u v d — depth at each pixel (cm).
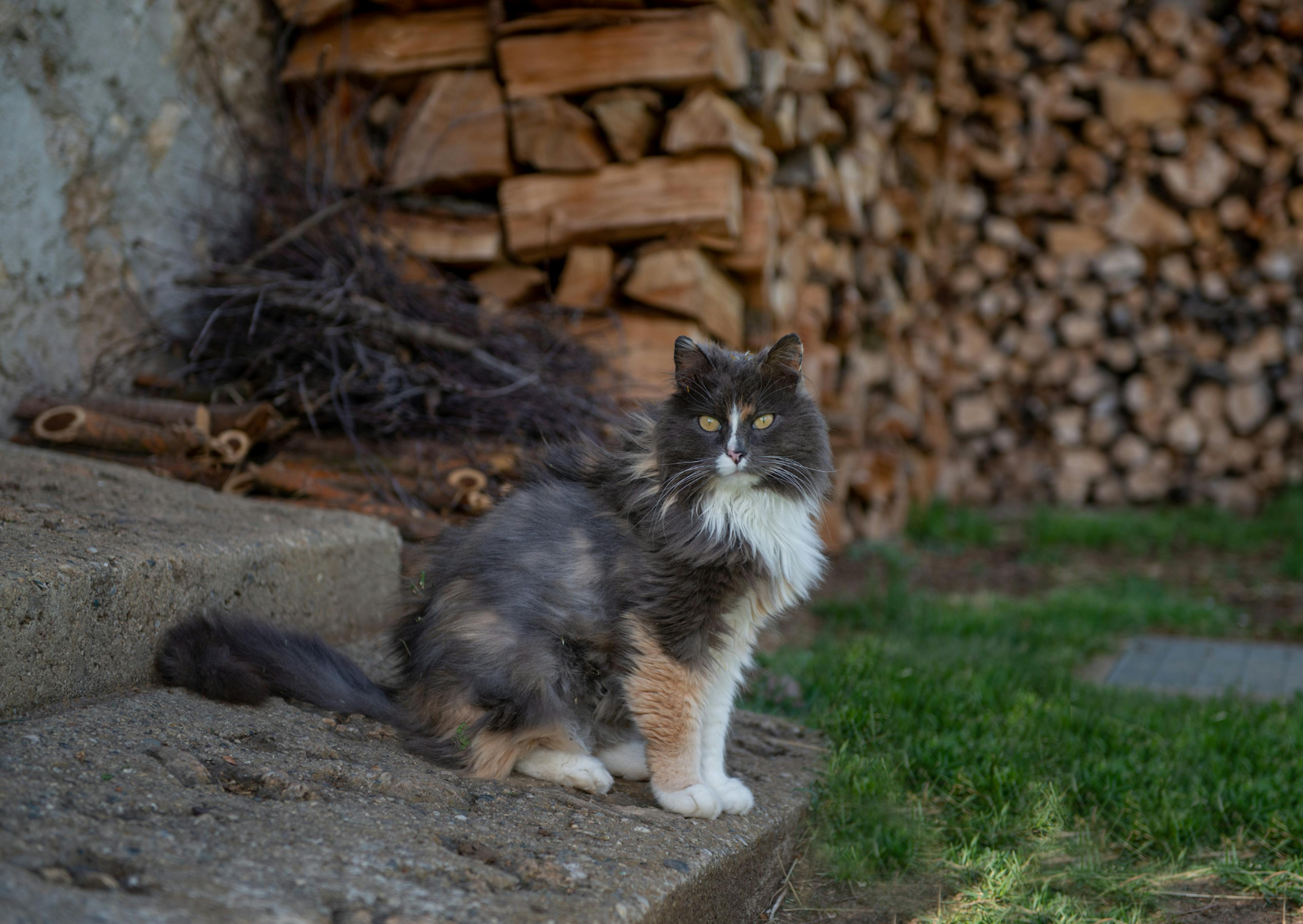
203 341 480
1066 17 951
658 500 294
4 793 206
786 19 598
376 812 237
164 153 528
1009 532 877
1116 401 970
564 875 225
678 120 534
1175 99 920
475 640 284
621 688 291
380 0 562
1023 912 288
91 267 487
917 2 828
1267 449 959
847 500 785
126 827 205
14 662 251
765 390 304
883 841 317
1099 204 940
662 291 551
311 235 531
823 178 653
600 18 532
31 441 425
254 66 587
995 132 957
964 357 973
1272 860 317
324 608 375
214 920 176
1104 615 623
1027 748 370
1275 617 647
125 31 496
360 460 459
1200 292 947
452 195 587
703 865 250
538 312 557
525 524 300
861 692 408
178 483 403
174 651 291
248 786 239
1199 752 379
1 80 435
